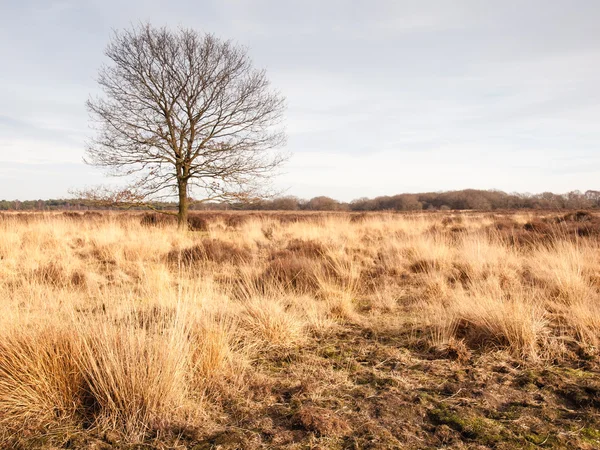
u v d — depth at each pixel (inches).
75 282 233.8
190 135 596.1
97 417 99.3
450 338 147.9
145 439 93.2
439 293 217.3
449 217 835.4
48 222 493.4
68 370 108.1
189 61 584.1
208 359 123.0
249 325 162.1
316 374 125.6
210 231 568.1
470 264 268.2
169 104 593.6
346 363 134.7
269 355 141.9
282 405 107.9
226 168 588.4
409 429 95.8
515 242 353.1
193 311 147.6
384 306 201.2
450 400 109.3
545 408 104.4
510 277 236.8
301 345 151.6
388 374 126.0
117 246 361.4
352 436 93.2
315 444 89.7
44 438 92.4
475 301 170.9
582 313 159.2
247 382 119.4
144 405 100.4
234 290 235.0
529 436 92.4
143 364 105.0
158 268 261.6
